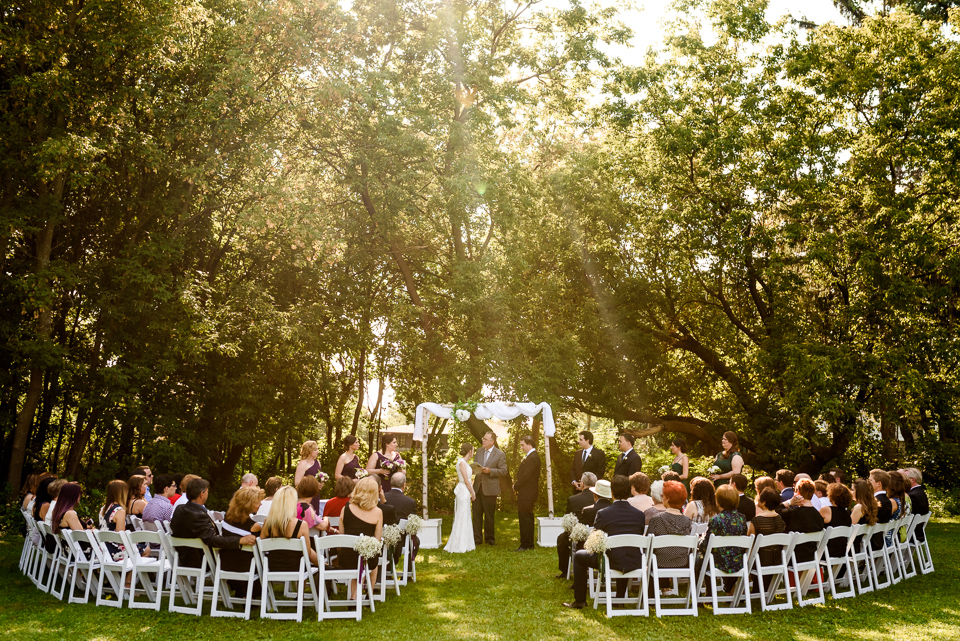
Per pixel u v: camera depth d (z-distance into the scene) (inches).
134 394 566.6
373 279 813.2
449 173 701.3
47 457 754.2
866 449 703.1
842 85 684.1
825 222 689.0
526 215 751.1
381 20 699.4
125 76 589.9
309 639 237.8
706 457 879.7
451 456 752.3
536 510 705.0
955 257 622.5
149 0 546.9
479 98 727.1
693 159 748.0
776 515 288.7
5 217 503.5
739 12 716.0
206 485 280.1
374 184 656.4
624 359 778.8
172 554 274.8
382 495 303.0
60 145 476.7
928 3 850.8
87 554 314.8
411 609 283.6
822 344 662.5
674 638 242.1
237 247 738.2
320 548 265.6
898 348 622.5
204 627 251.0
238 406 701.3
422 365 719.7
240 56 593.0
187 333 582.9
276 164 695.1
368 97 635.5
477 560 406.3
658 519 285.6
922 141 636.1
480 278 703.7
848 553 310.0
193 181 589.3
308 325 692.1
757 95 706.8
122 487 314.2
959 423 641.0
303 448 386.3
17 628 247.3
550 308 787.4
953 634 245.1
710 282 788.0
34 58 507.5
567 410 802.2
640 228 773.9
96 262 581.3
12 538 469.7
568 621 264.2
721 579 310.5
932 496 703.7
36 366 546.6
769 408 738.2
